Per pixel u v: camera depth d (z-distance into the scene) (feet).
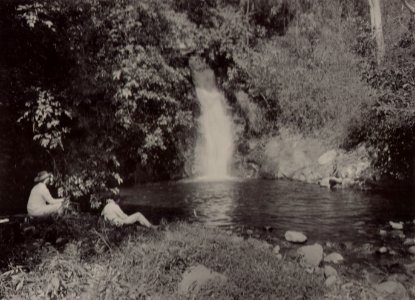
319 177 45.70
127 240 18.80
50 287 13.76
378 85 44.60
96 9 33.91
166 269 16.01
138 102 38.47
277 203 35.53
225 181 49.39
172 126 45.21
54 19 28.71
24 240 18.78
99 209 33.09
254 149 55.21
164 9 51.90
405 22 54.80
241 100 58.59
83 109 32.76
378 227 27.48
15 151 30.25
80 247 17.54
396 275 18.70
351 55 52.16
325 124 50.60
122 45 36.86
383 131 41.34
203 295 14.05
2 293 13.73
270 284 14.94
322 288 15.46
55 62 30.60
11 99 27.73
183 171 53.06
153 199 38.19
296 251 22.15
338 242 24.32
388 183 40.06
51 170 31.19
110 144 34.71
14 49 28.12
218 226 28.25
